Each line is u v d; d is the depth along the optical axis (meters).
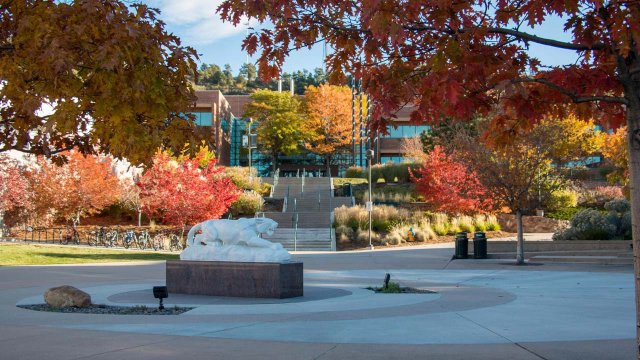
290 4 5.37
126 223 39.69
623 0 4.59
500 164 21.58
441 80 4.60
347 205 46.31
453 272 19.78
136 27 6.89
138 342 7.52
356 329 8.59
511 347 7.19
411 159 63.72
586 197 45.97
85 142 9.07
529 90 5.55
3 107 9.45
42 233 34.59
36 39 6.64
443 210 40.25
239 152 92.12
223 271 13.01
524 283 15.88
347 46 5.70
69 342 7.50
